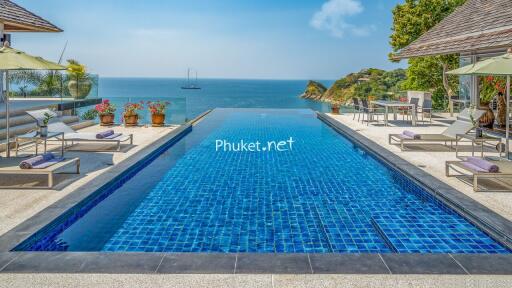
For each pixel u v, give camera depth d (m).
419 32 22.92
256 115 23.28
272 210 6.39
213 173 8.92
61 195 6.43
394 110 18.31
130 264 3.94
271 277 3.70
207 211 6.33
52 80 16.72
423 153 10.35
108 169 8.30
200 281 3.62
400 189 7.61
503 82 14.27
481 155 9.68
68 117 14.88
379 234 5.40
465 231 5.45
